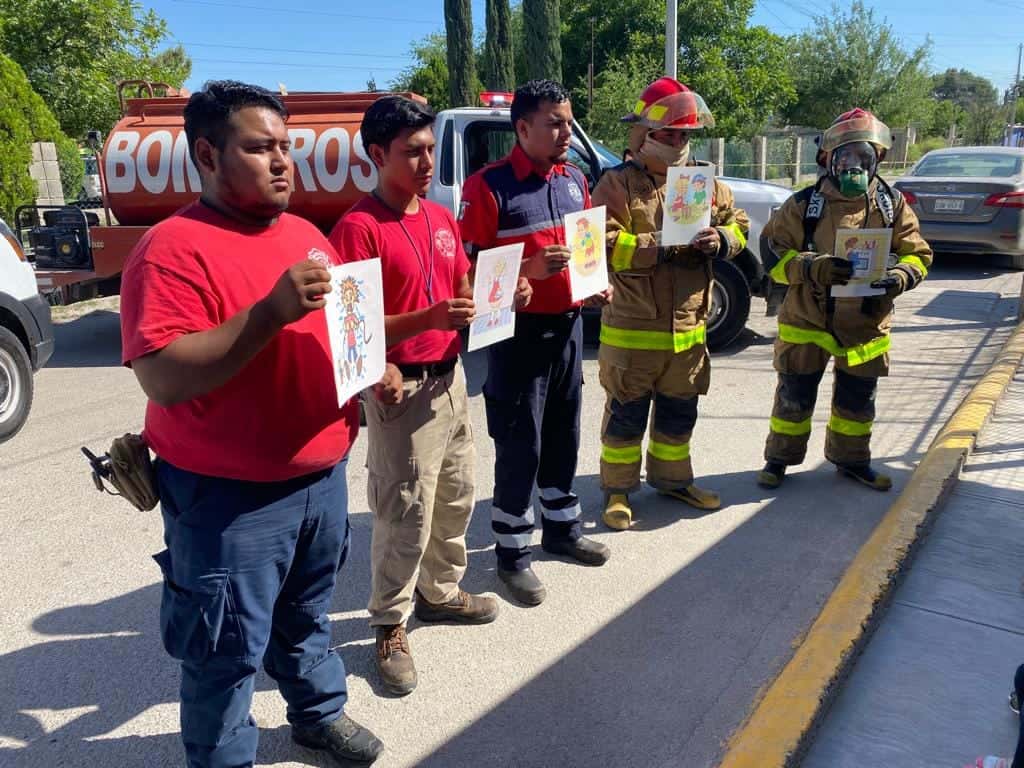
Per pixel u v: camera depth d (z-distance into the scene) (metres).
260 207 2.02
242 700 2.21
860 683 2.96
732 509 4.41
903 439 5.38
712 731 2.76
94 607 3.60
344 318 2.10
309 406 2.14
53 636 3.38
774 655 3.16
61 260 8.52
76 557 4.06
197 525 2.08
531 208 3.36
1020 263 12.04
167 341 1.84
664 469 4.36
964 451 4.73
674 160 3.82
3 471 5.23
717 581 3.69
